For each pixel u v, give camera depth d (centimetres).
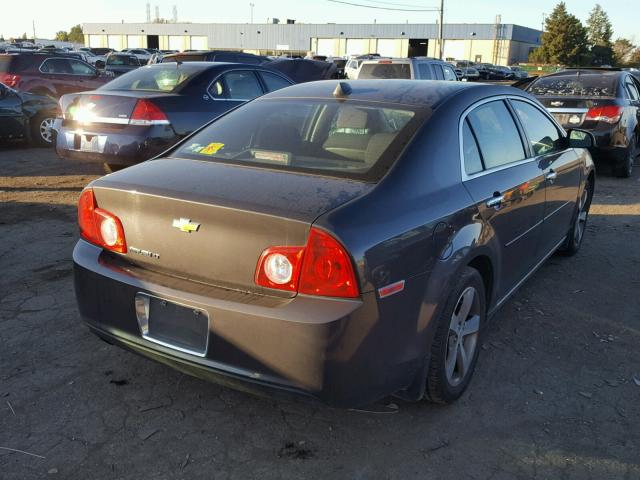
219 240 262
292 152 314
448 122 325
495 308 369
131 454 279
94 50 5219
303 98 365
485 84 391
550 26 8325
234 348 257
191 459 277
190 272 273
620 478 269
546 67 6500
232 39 8681
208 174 296
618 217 724
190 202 264
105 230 297
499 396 334
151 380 341
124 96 705
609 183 934
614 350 390
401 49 8362
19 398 319
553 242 486
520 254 398
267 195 264
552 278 518
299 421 307
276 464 275
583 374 359
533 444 292
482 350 386
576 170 508
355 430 301
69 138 734
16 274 486
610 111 909
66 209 686
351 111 335
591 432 302
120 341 296
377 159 294
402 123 317
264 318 247
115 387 333
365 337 250
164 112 702
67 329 396
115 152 701
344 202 258
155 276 281
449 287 290
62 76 1515
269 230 250
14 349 369
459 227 302
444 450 287
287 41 8462
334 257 242
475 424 308
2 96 1087
